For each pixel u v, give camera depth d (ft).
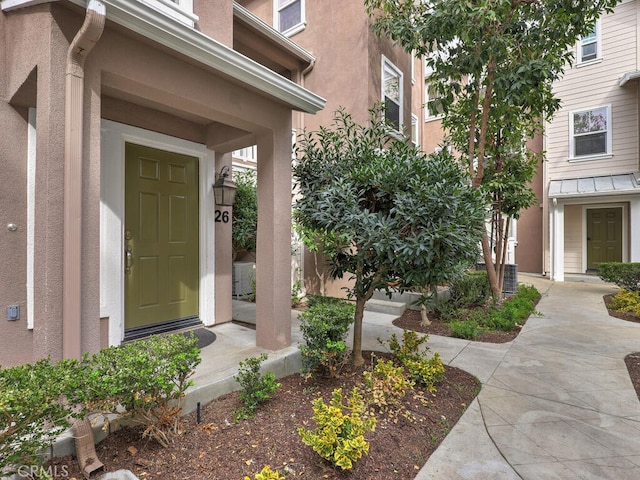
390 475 6.62
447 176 9.95
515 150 21.47
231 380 9.30
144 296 12.85
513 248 38.11
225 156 15.98
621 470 6.95
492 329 17.06
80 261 6.86
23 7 7.18
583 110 33.63
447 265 9.52
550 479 6.67
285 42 22.15
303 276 24.29
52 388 5.31
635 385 10.82
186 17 11.44
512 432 8.29
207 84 9.45
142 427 7.58
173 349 7.19
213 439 7.38
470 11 14.65
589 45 33.24
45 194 6.59
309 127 24.52
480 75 17.04
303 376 9.87
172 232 13.74
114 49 7.56
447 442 7.87
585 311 21.16
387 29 18.20
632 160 31.30
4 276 8.64
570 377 11.44
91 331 7.14
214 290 15.07
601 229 35.06
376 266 10.93
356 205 9.89
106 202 11.38
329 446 6.31
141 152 12.73
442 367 10.43
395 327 17.60
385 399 8.73
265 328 11.68
